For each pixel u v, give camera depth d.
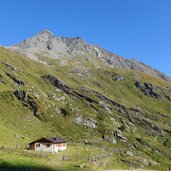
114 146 195.12
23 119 183.62
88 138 193.00
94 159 122.00
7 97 197.25
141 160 169.38
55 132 187.75
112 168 129.38
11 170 75.94
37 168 82.19
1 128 152.12
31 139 159.12
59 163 97.94
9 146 119.75
